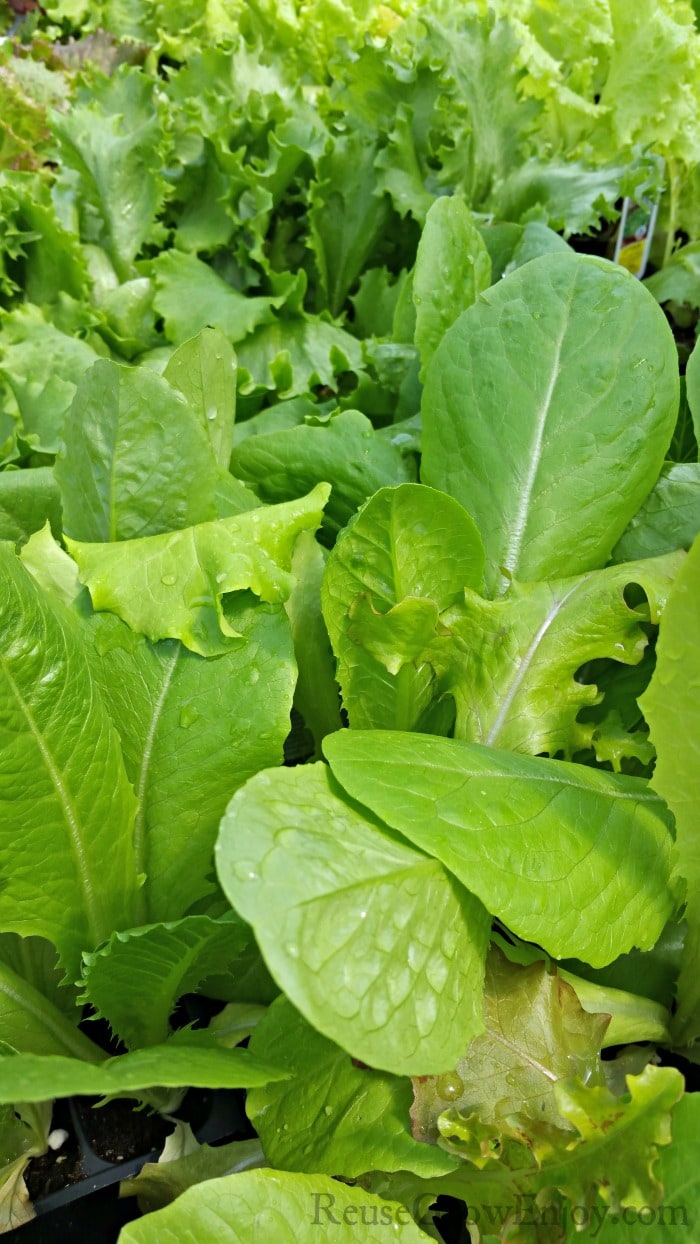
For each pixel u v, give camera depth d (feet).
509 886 0.71
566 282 1.04
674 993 0.98
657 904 0.82
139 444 0.86
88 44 2.02
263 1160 0.90
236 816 0.65
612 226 1.95
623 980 0.97
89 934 0.86
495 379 1.02
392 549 0.85
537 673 0.94
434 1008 0.68
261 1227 0.71
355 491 1.08
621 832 0.81
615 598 0.94
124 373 0.83
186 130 1.57
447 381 1.04
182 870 0.91
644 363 1.01
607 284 1.03
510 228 1.41
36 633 0.74
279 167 1.55
